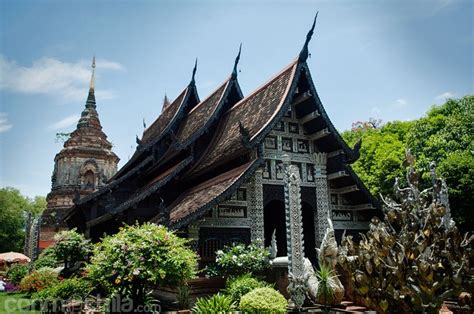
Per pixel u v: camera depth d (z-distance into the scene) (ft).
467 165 77.87
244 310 35.09
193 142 69.92
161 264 37.22
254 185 55.21
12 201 203.41
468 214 77.71
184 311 40.45
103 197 78.64
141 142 100.22
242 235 53.16
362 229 62.64
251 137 55.77
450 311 40.40
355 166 132.67
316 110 58.80
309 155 61.05
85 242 76.07
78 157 163.73
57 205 154.20
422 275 30.27
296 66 59.00
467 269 31.71
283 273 44.93
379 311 32.42
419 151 98.78
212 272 47.57
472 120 93.35
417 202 34.86
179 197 65.46
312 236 62.18
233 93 77.05
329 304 39.65
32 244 108.27
